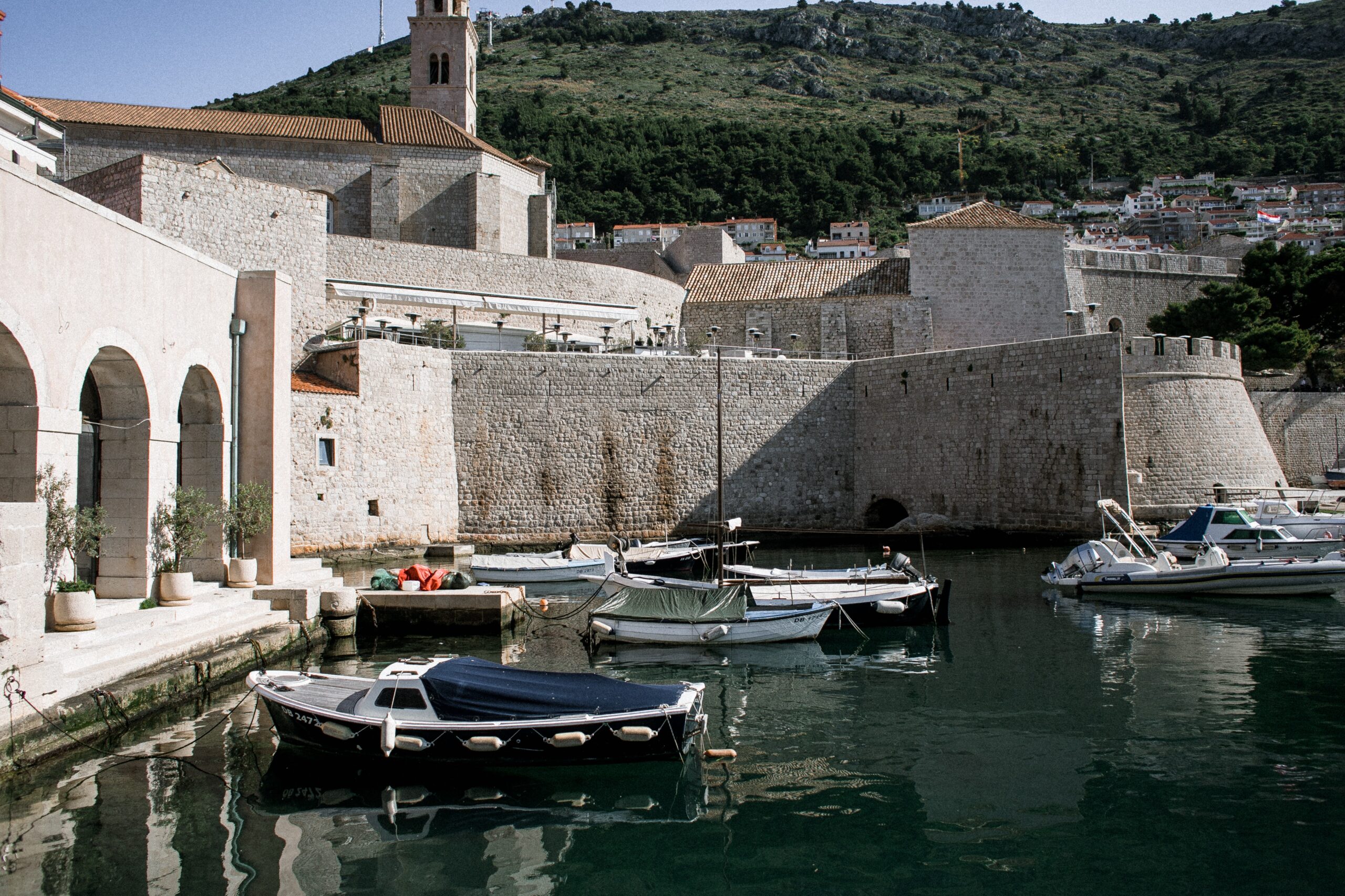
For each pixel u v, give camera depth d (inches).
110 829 450.6
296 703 552.1
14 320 556.7
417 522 1454.2
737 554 1363.2
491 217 2112.5
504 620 944.3
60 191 604.7
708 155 5999.0
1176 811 469.4
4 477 579.5
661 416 1643.7
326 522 1315.2
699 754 565.3
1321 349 2237.9
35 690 504.4
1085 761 542.3
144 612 693.3
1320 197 6515.8
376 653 829.8
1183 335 2245.3
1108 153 7391.7
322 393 1314.0
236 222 1439.5
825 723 625.9
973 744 577.0
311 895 389.1
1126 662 780.6
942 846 436.1
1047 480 1486.2
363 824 466.0
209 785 509.4
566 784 521.7
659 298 2212.1
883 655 829.8
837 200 5920.3
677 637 880.3
